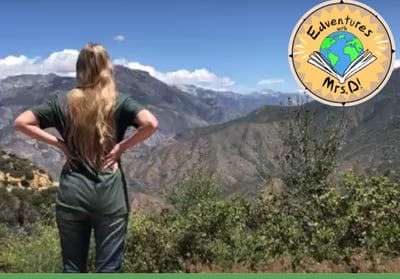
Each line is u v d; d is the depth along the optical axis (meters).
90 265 7.35
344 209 7.88
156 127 3.06
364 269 6.80
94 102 3.04
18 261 9.01
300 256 7.46
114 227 3.09
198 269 8.03
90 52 3.08
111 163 3.08
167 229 8.99
